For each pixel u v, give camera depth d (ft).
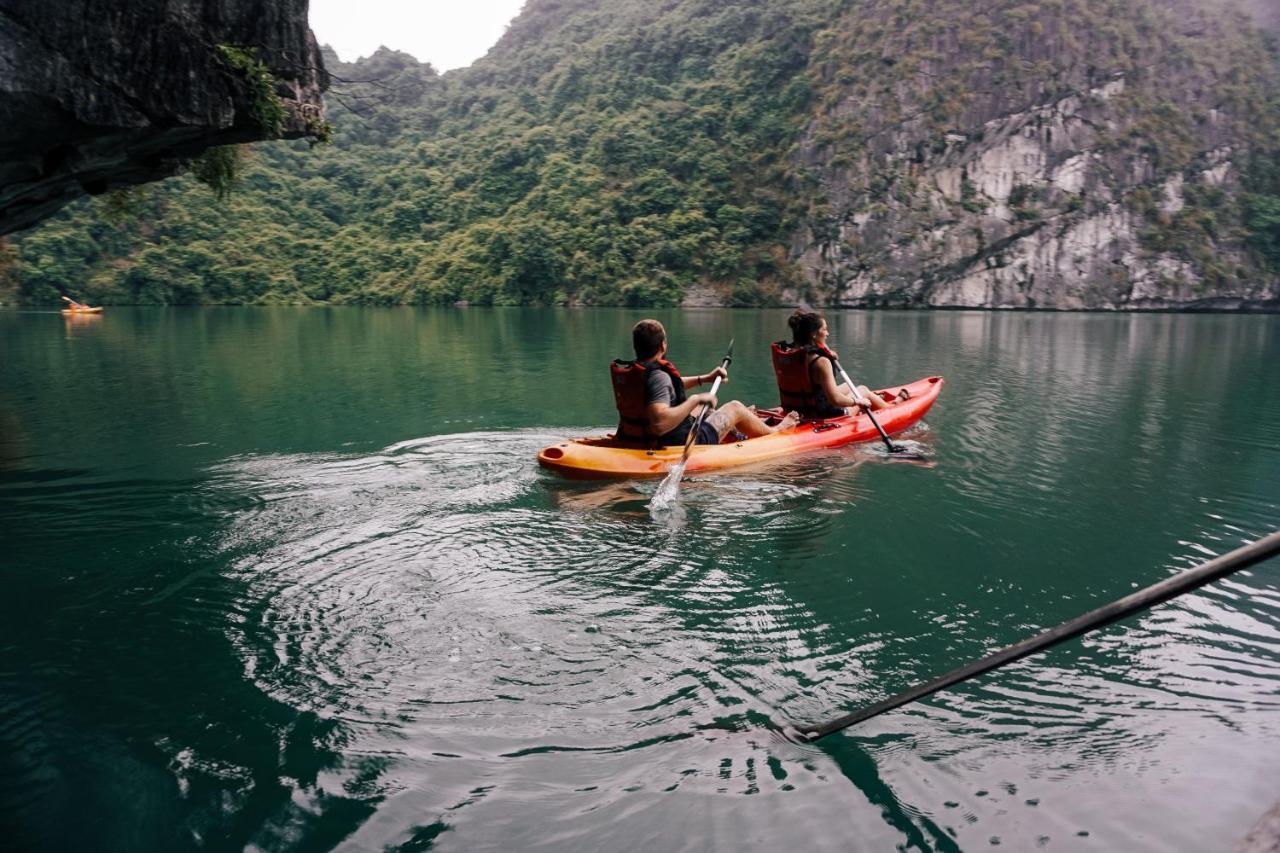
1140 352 57.06
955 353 56.24
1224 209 166.91
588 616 11.86
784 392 24.94
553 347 61.98
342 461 21.88
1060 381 39.68
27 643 11.03
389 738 8.75
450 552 14.51
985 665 6.75
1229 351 58.08
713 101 232.12
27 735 8.84
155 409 31.24
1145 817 7.40
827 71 202.80
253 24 26.40
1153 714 9.14
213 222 205.87
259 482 19.51
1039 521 16.49
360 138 298.97
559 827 7.34
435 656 10.62
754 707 9.39
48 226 174.19
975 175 170.40
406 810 7.58
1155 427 26.84
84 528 15.92
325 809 7.59
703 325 96.48
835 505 17.49
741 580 13.26
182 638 11.15
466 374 43.32
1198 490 18.86
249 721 9.09
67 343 63.36
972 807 7.60
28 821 7.43
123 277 170.40
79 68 21.67
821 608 12.18
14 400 33.55
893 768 8.20
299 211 234.58
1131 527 16.10
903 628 11.47
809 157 190.60
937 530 15.85
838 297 180.55
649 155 223.92
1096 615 5.70
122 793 7.84
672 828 7.32
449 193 249.96
